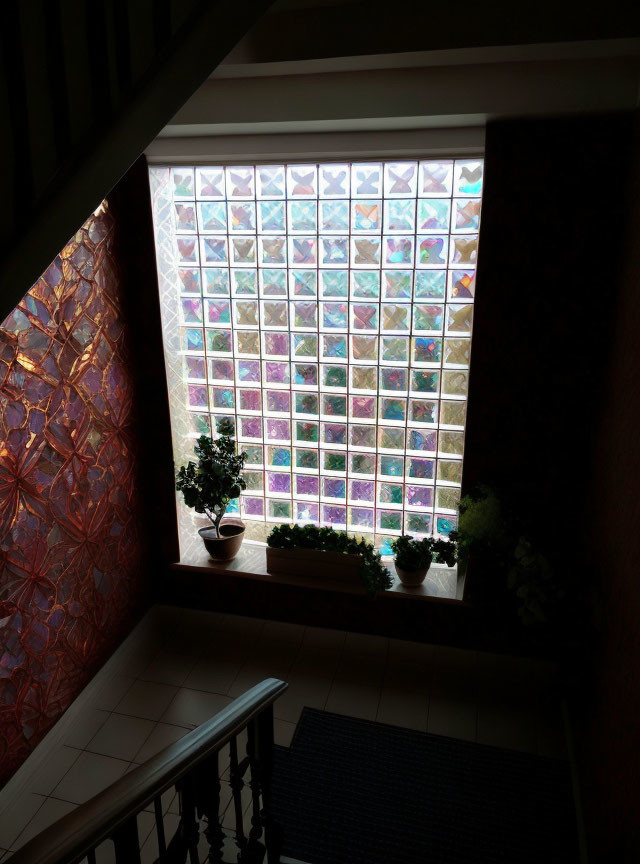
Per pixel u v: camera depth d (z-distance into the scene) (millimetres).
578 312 3195
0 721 2934
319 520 4148
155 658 3936
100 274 3430
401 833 2859
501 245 3176
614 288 3076
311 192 3459
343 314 3654
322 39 2471
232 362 3920
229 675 3803
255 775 1790
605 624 2740
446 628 3885
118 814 1117
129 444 3834
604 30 2242
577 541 3482
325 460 3996
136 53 1146
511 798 3027
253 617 4230
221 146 3307
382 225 3434
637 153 2713
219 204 3596
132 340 3781
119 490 3768
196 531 4363
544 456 3459
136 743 3334
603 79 2625
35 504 3039
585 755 2939
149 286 3682
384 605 3939
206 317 3857
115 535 3768
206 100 3021
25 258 979
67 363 3201
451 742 3332
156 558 4258
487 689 3676
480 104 2820
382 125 3045
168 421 3932
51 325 3066
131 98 1147
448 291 3475
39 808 2986
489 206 3125
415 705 3576
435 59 2506
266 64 2592
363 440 3883
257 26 2484
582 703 3119
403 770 3172
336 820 2916
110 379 3582
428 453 3799
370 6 2363
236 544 4129
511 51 2396
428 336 3576
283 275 3656
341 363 3754
